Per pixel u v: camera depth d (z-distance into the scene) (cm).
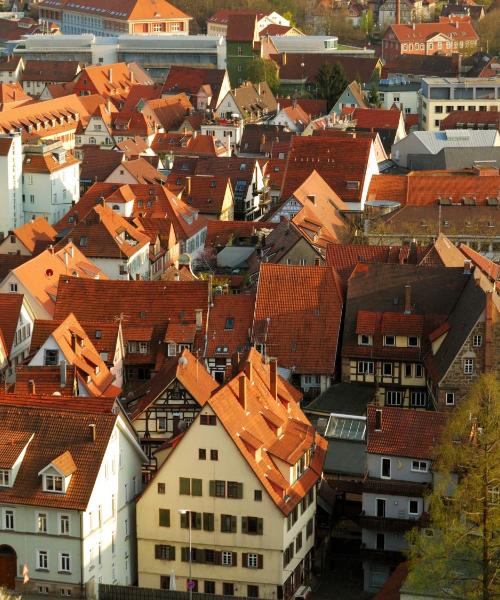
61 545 17762
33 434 18162
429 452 18550
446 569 15712
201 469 18288
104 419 18212
